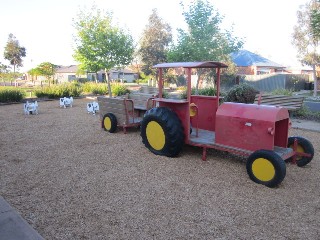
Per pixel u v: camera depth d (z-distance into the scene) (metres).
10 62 77.50
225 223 3.28
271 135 4.36
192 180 4.48
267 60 37.09
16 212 3.34
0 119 9.93
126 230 3.12
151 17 44.09
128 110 7.63
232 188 4.20
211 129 6.04
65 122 9.32
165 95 12.33
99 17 17.48
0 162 5.27
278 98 10.35
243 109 4.78
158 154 5.68
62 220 3.31
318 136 7.59
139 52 43.38
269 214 3.48
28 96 17.50
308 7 27.38
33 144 6.55
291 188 4.23
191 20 13.97
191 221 3.31
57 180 4.45
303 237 3.03
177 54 13.80
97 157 5.60
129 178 4.55
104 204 3.69
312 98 16.53
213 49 14.20
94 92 19.52
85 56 17.12
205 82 23.31
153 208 3.60
